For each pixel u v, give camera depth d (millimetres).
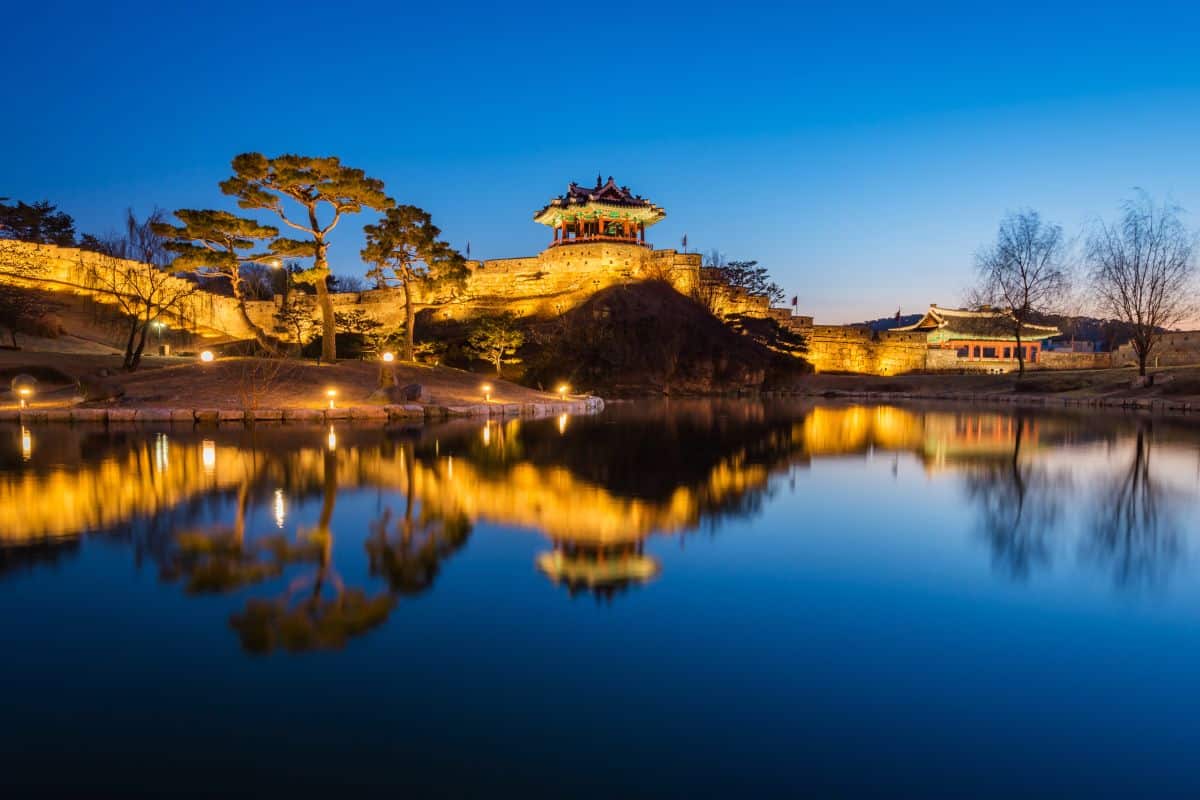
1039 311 74500
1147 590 8344
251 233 41406
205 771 4551
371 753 4793
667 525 11531
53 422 28625
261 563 8867
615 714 5344
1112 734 5133
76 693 5543
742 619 7289
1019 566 9305
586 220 101750
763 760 4754
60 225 90062
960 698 5645
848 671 6105
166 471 16141
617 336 77312
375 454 19688
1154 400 50188
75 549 9414
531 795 4324
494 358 68062
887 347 103125
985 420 39156
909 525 11773
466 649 6426
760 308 101812
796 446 24547
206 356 37031
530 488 14695
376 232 53406
